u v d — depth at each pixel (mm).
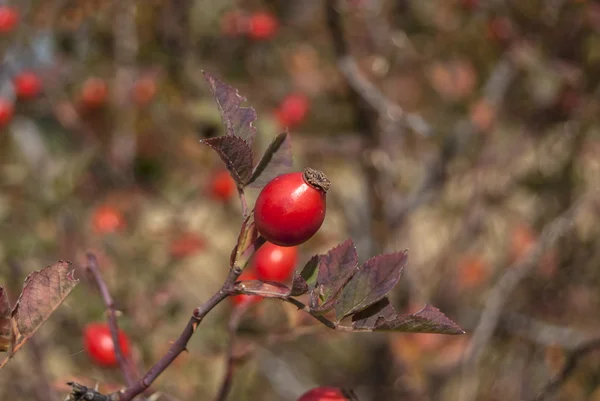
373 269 352
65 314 559
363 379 884
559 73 735
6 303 352
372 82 802
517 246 829
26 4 780
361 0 793
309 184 348
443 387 736
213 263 830
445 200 896
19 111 752
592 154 829
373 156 744
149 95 777
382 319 349
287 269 415
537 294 807
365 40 816
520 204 897
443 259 867
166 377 521
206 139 350
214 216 790
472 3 773
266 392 857
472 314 809
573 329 751
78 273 589
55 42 795
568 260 800
